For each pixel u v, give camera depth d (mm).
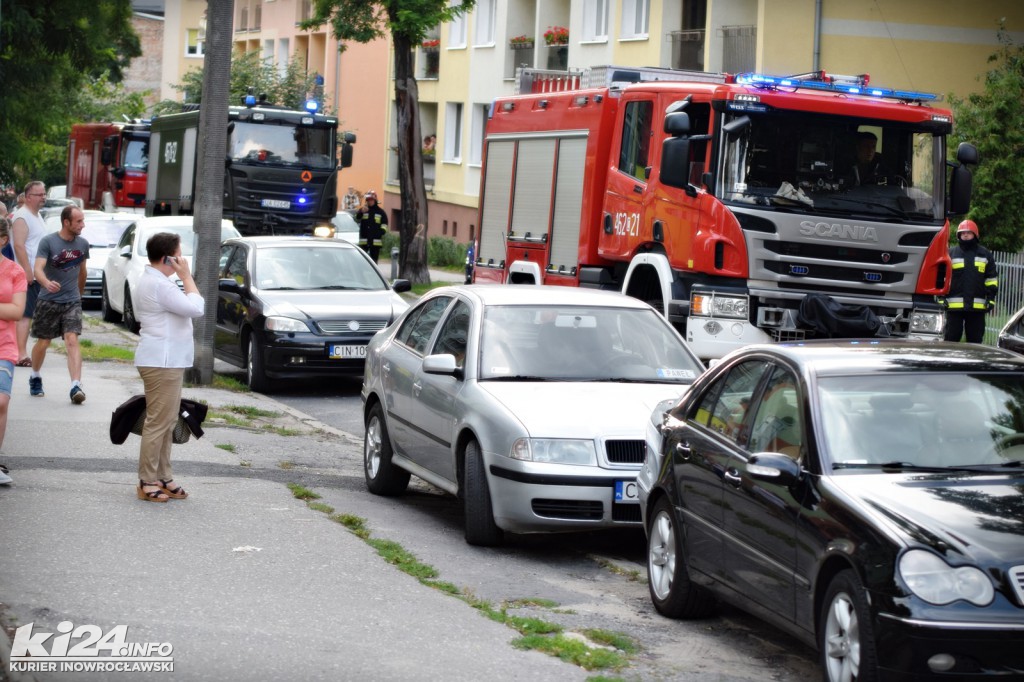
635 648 21094
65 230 42094
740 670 20109
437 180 154250
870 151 43812
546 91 58281
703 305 42938
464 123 148125
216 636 20406
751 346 23344
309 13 189375
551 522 26578
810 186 43031
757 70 97188
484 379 29109
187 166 94562
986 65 94812
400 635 20938
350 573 24703
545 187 53406
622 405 27797
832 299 43031
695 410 23828
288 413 46688
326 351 51125
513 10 138000
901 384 20766
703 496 22109
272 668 18984
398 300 54188
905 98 45656
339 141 92938
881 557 17281
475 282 59500
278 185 90750
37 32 115688
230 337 54875
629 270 46812
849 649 17734
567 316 31078
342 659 19516
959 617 16625
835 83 46188
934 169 44156
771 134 42812
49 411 40906
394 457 32938
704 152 43188
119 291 73875
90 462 33594
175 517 28281
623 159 48000
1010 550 17078
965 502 18188
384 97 171500
